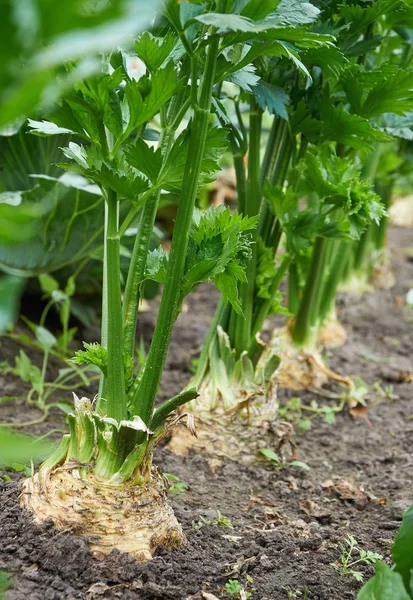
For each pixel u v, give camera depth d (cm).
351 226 142
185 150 114
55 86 97
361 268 262
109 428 119
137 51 112
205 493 141
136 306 120
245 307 148
